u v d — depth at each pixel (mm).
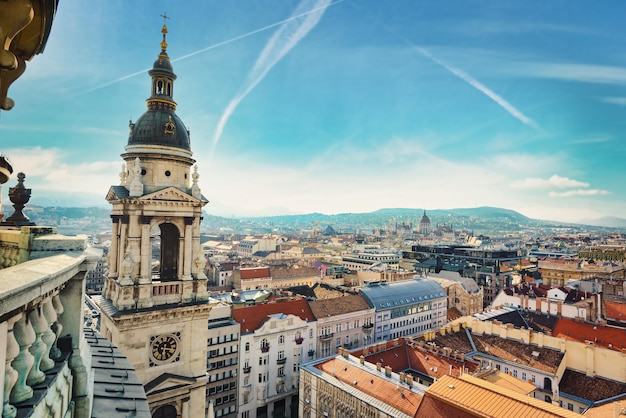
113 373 18922
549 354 87688
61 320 13484
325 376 75438
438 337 99062
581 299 120062
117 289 40750
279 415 98750
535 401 49906
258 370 95688
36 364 10695
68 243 14219
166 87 45844
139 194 40969
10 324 8969
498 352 93250
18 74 10422
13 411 8812
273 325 98500
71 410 12695
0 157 12242
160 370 40750
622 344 88062
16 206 27188
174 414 41688
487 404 50094
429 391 54688
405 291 142750
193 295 43688
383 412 62000
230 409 91188
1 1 8438
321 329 110312
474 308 167125
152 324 40312
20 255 14414
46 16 9688
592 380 81500
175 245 46906
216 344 89250
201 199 44688
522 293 129375
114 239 44594
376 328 126688
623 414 54375
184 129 45969
